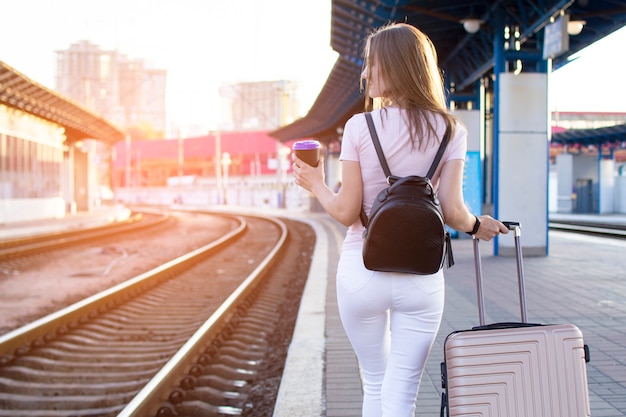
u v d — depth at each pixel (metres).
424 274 2.12
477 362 2.00
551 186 39.16
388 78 2.22
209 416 4.61
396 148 2.15
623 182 36.78
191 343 5.94
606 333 5.59
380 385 2.40
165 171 108.12
